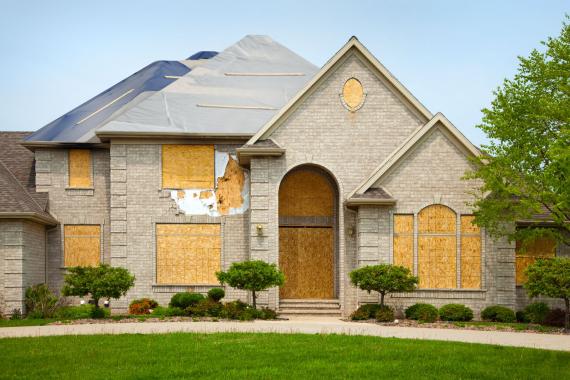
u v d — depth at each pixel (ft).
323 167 97.30
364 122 97.81
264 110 107.65
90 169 106.22
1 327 78.79
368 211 92.43
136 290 99.09
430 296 92.17
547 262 81.10
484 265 92.48
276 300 94.99
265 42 122.01
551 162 82.17
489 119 87.04
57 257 104.53
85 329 73.72
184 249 100.22
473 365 54.29
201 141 101.55
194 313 88.53
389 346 61.52
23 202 97.14
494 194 90.48
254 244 94.79
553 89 88.17
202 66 115.44
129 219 100.12
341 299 95.61
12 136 116.88
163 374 50.98
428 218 92.94
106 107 112.27
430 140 93.56
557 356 58.03
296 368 52.90
